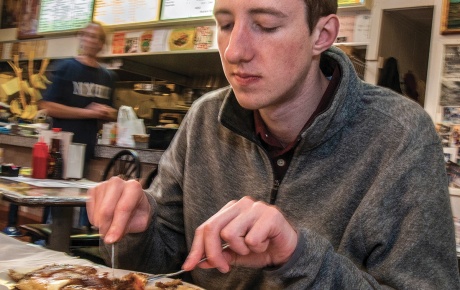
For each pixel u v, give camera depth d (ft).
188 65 18.38
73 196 7.00
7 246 4.34
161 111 18.39
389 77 11.51
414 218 3.17
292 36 3.25
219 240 2.71
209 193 4.31
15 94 23.15
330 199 3.69
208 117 4.46
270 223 2.64
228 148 4.25
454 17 10.29
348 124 3.74
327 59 3.92
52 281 3.30
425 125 3.56
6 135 17.31
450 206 3.32
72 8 19.49
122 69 18.49
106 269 3.76
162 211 4.53
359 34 12.14
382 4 11.74
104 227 3.41
